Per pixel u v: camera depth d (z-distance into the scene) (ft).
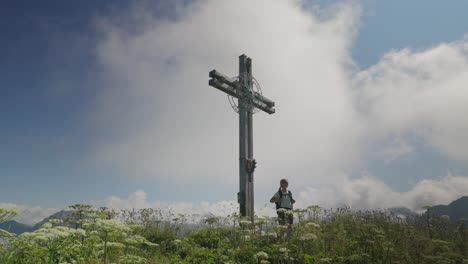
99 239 20.63
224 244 29.25
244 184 44.32
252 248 27.20
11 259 17.17
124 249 25.53
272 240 29.63
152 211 36.35
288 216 32.19
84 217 25.38
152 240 31.94
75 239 19.25
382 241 28.27
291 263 25.09
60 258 18.72
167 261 26.25
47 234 16.42
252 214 43.70
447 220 32.89
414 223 34.86
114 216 29.60
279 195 33.73
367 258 25.40
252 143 47.11
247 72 49.88
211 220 32.71
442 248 27.07
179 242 29.60
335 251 26.55
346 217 37.04
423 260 25.17
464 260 24.11
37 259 18.37
